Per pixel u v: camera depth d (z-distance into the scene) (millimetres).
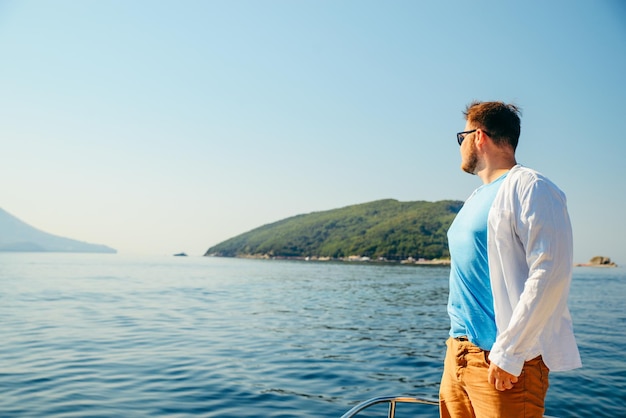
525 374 2086
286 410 7020
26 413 6547
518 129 2408
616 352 11742
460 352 2324
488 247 2178
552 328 2094
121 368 9180
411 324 17609
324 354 11242
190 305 22656
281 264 132125
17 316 16688
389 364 10273
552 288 1964
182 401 7285
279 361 10289
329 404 7359
